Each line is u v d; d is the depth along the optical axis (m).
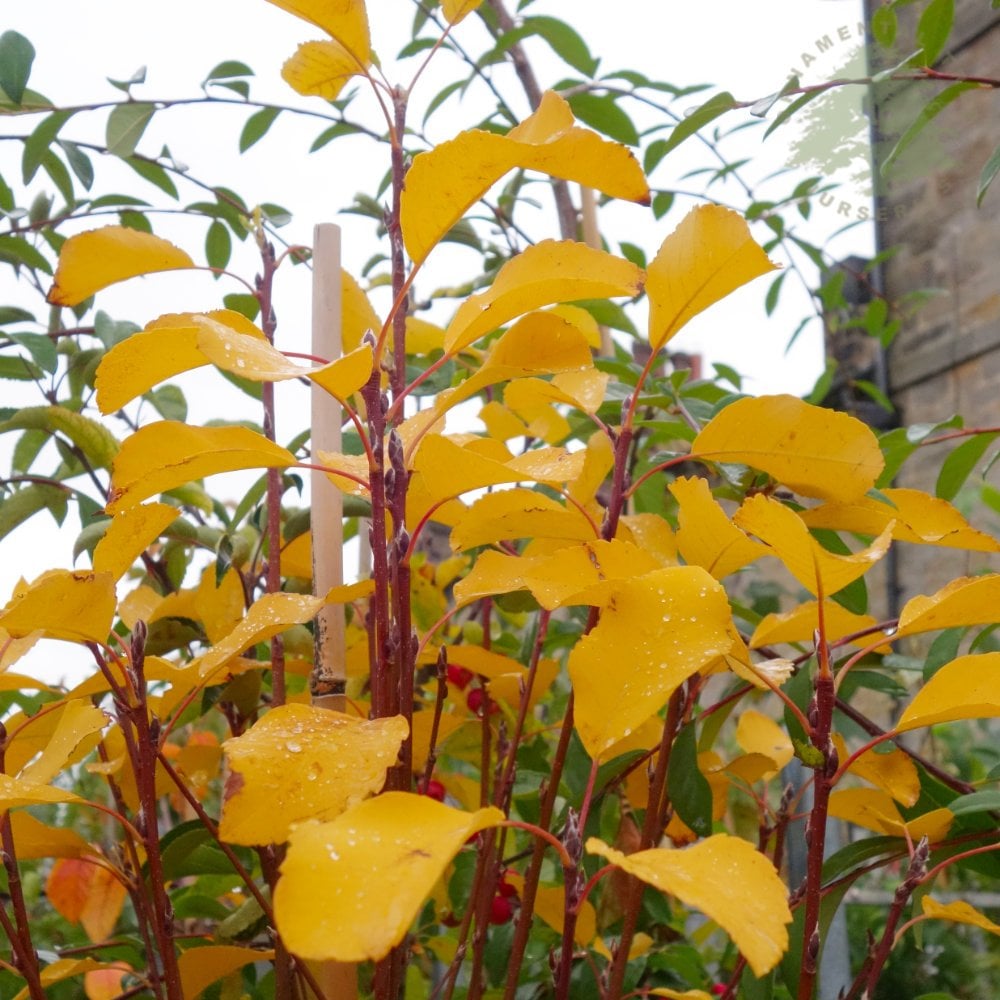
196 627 0.56
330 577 0.45
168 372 0.37
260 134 0.82
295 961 0.39
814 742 0.36
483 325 0.39
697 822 0.46
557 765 0.44
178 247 0.48
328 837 0.27
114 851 0.56
